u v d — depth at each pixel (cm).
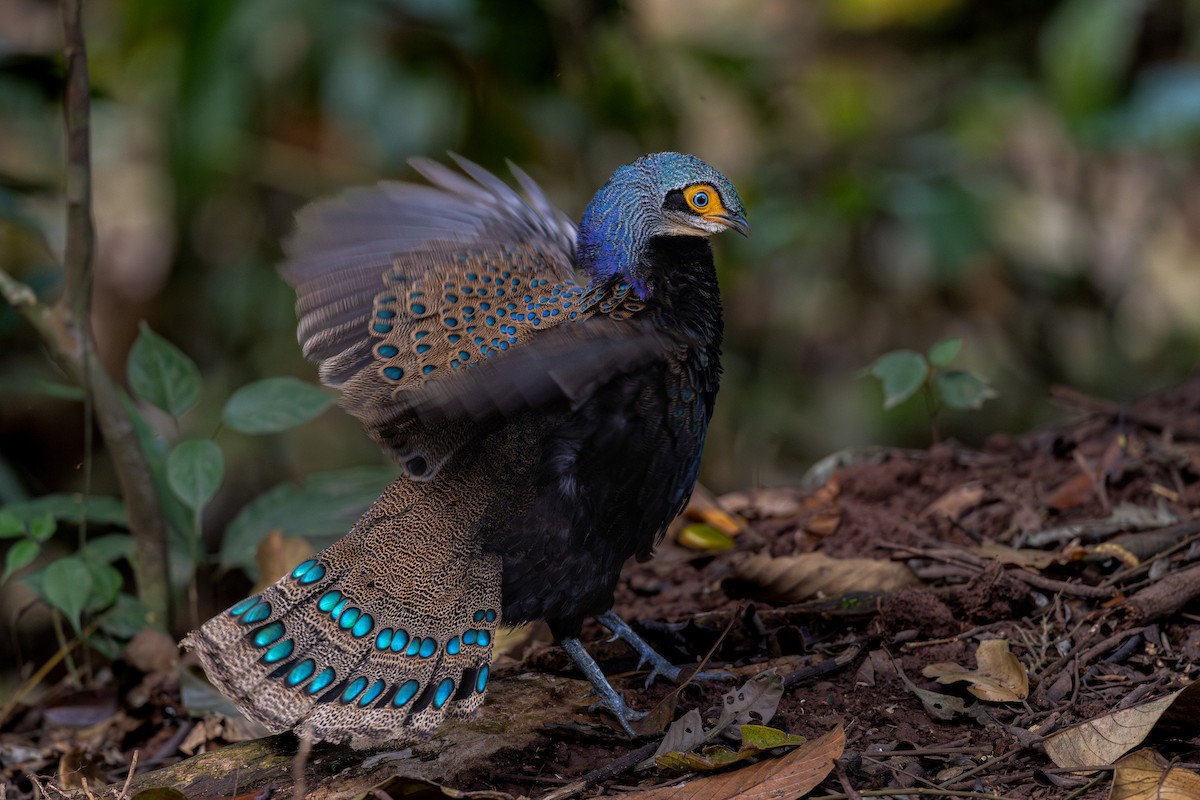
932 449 1056
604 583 707
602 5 1354
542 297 708
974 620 787
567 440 672
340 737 618
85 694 898
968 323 1586
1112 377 1645
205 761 707
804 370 1573
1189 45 1620
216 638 618
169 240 1500
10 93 1198
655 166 749
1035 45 1655
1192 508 890
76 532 1346
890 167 1549
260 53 1321
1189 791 579
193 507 938
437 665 650
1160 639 735
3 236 1425
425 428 654
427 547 658
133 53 1369
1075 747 632
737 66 1518
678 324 721
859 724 689
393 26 1329
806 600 840
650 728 688
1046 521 913
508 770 664
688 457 711
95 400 936
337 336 693
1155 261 1814
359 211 730
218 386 1460
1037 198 1694
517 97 1351
